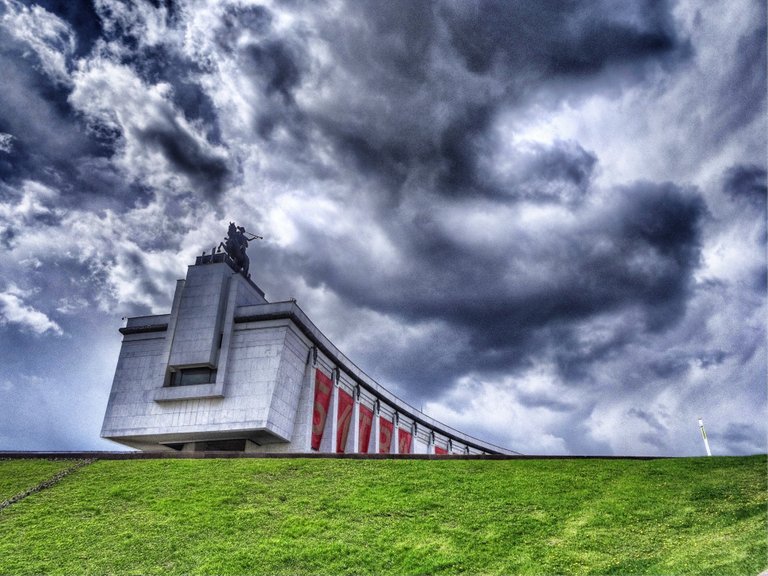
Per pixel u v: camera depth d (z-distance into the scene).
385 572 17.69
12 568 19.12
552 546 18.47
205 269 59.97
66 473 28.42
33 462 30.88
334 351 64.94
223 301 58.69
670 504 20.73
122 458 31.41
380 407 76.75
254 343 56.34
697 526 18.80
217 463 29.08
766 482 21.69
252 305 58.09
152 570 18.53
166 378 56.53
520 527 19.92
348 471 26.91
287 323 56.41
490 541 19.11
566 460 27.73
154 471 28.14
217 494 24.44
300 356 59.22
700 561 16.19
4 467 29.89
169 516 22.45
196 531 21.02
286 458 29.80
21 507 24.36
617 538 18.58
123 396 58.19
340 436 65.44
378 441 74.56
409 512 21.73
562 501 21.83
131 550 19.92
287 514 22.06
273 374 54.47
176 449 59.06
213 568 18.36
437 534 19.86
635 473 24.64
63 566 19.14
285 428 55.75
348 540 19.72
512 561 17.77
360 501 22.95
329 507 22.55
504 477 25.05
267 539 20.06
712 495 21.09
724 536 17.64
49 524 22.48
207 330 56.84
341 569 17.97
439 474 25.91
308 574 17.78
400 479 25.36
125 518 22.58
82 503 24.36
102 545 20.42
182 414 55.25
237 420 53.47
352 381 69.62
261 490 24.72
